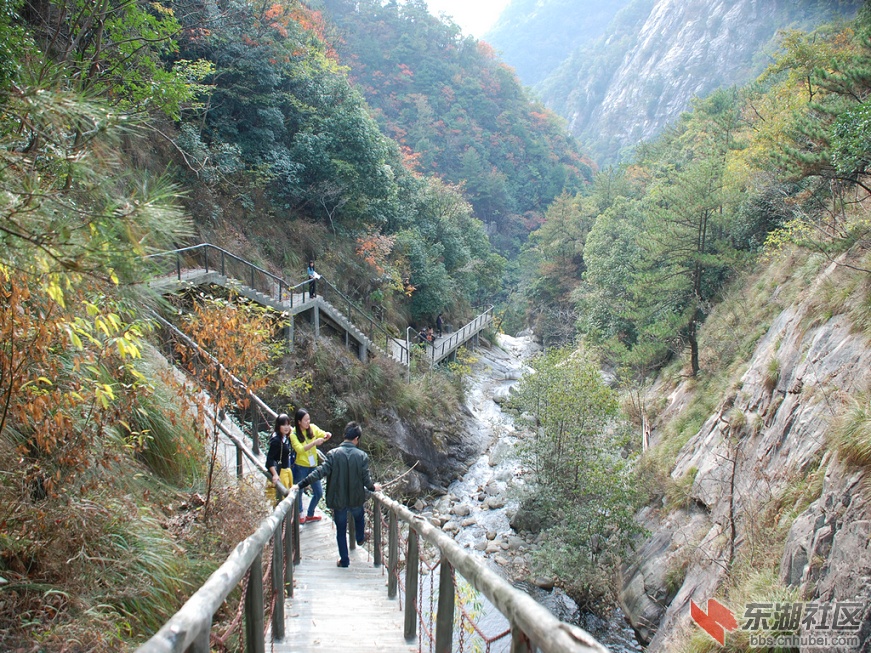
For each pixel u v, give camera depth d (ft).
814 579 18.48
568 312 134.62
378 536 18.86
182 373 21.44
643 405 59.47
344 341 60.95
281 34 69.87
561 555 38.17
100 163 7.19
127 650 9.92
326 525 23.61
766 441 30.83
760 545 24.13
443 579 9.32
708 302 62.23
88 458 12.48
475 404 77.82
